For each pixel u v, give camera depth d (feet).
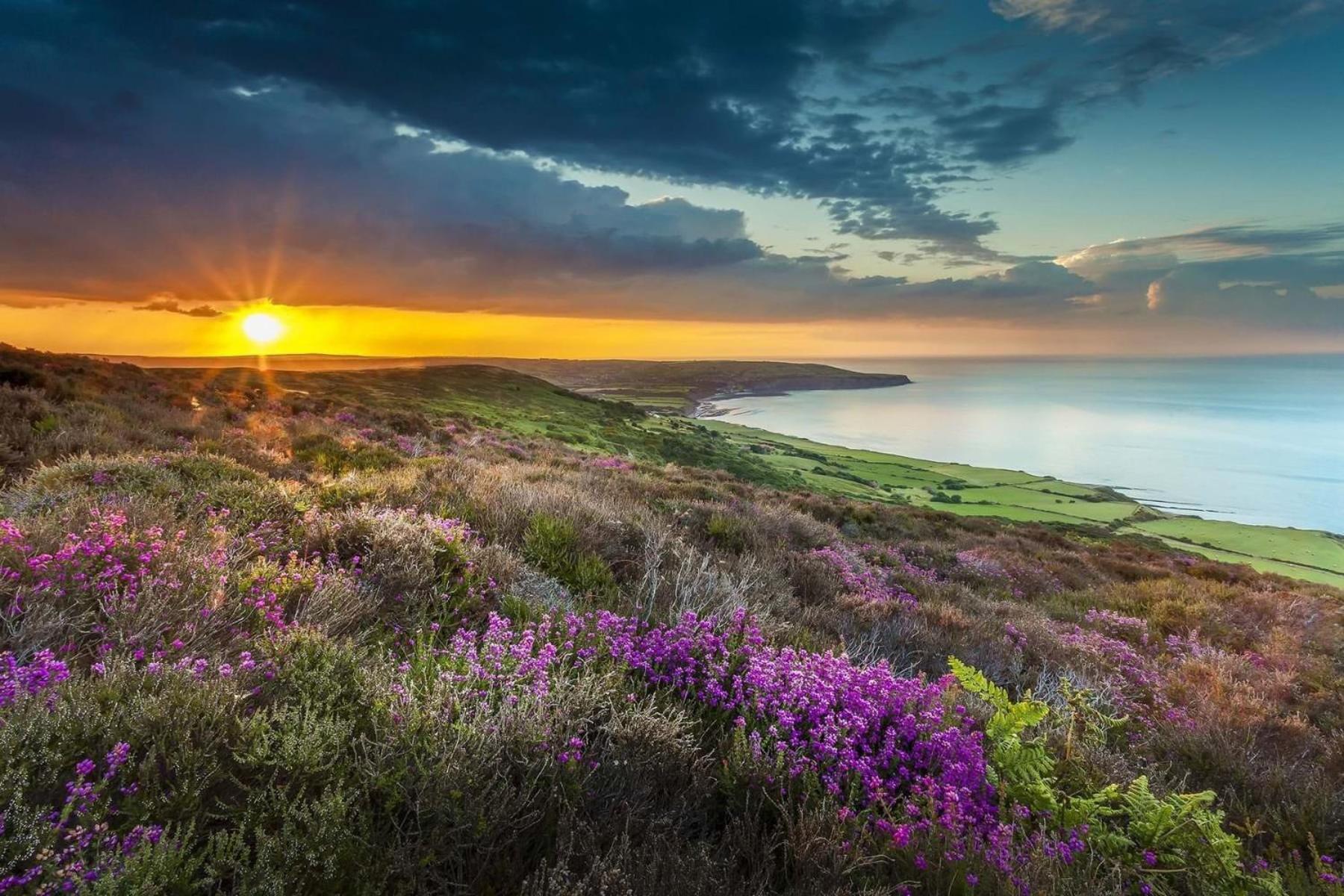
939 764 10.72
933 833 8.43
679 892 6.73
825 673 12.73
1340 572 202.49
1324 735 19.16
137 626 10.37
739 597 18.28
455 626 13.99
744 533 31.76
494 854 7.43
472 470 35.19
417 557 16.20
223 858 6.05
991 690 12.65
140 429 37.06
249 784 7.64
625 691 11.21
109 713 7.80
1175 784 13.26
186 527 15.52
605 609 15.76
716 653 13.25
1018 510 295.89
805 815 8.62
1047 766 10.46
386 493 23.88
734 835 8.31
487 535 21.72
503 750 8.59
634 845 7.82
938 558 44.75
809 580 27.89
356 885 6.41
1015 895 7.51
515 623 13.99
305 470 33.96
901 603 26.08
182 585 11.83
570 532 21.56
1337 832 11.63
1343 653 30.73
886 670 13.16
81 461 20.97
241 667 9.50
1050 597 40.47
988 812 9.77
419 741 8.39
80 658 9.78
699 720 10.59
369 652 11.92
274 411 70.03
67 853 5.77
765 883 7.16
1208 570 66.54
